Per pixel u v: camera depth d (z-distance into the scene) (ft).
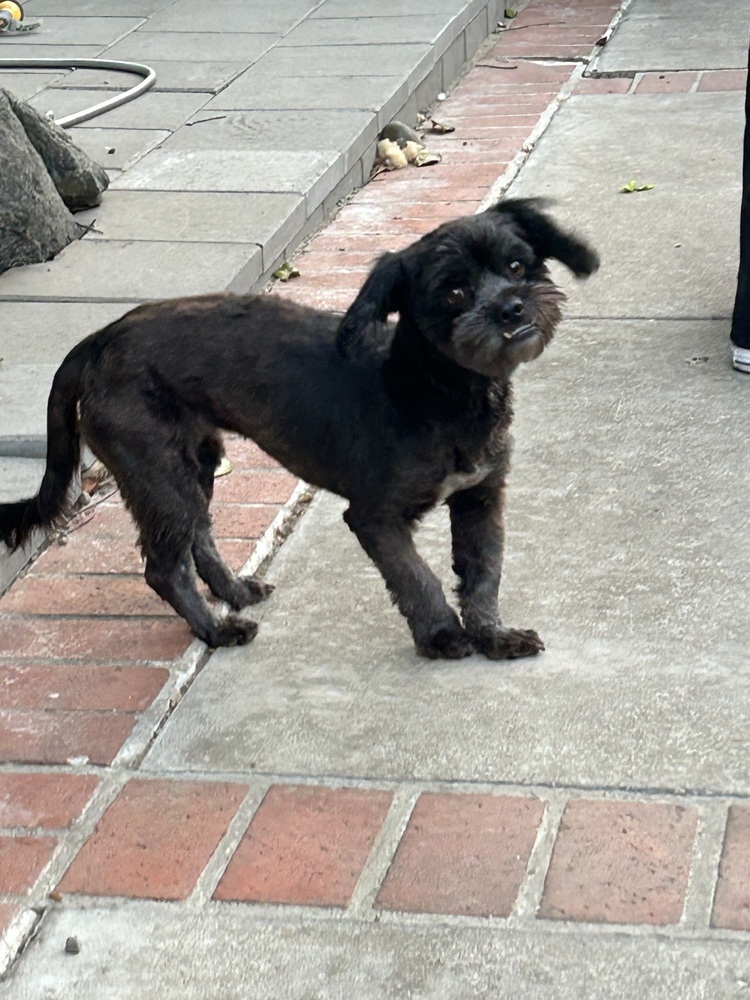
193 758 6.12
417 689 6.33
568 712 6.14
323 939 5.44
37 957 5.48
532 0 16.81
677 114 12.27
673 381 8.12
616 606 6.63
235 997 5.31
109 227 9.73
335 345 6.16
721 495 7.21
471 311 6.01
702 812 5.70
